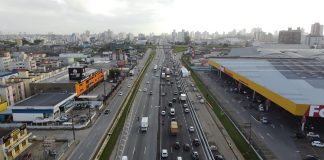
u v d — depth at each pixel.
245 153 63.75
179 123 85.19
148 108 101.75
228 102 109.56
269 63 156.88
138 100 114.00
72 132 78.38
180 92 128.00
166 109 100.50
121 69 180.25
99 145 68.88
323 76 115.44
